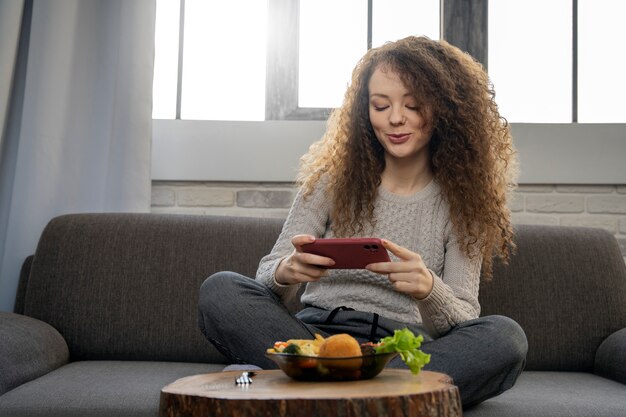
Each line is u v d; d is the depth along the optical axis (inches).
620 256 87.7
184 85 110.5
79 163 101.7
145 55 101.6
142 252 85.8
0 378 65.1
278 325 60.6
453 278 69.7
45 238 87.4
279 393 41.1
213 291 62.5
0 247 102.5
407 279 59.0
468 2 109.4
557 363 83.0
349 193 73.5
